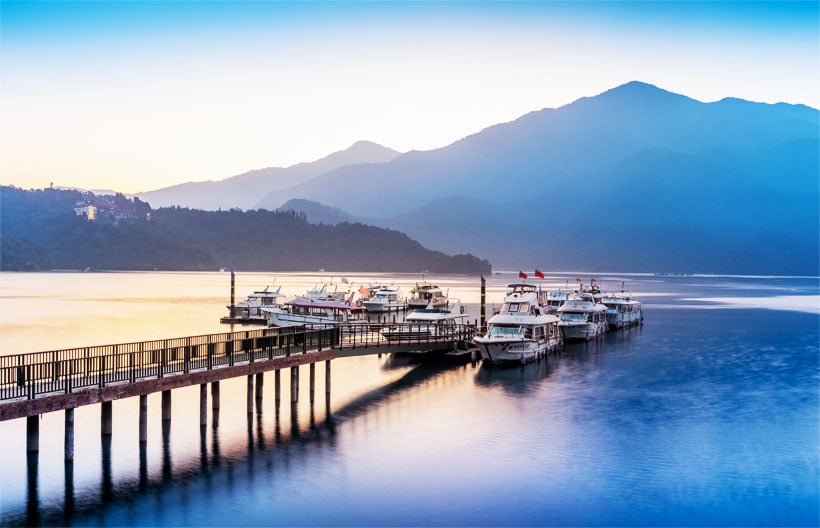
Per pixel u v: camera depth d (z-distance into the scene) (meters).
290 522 36.66
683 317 150.62
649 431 52.28
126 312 148.88
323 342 64.81
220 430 51.19
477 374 74.62
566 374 75.00
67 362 43.75
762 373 76.06
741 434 51.53
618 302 127.19
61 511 37.41
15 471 42.31
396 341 78.38
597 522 37.09
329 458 45.81
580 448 48.25
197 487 40.69
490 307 171.62
